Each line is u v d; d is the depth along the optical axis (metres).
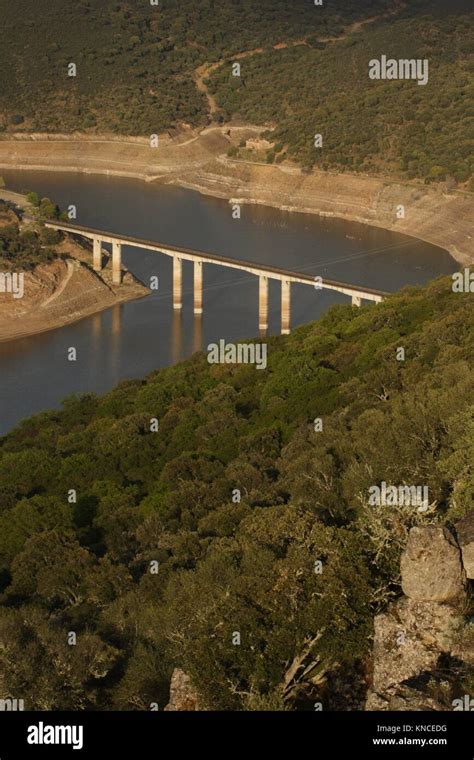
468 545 28.09
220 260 151.62
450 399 45.47
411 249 198.12
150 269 179.75
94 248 173.50
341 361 82.12
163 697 32.41
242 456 61.72
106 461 70.31
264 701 26.92
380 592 28.98
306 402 73.44
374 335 82.69
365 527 32.03
